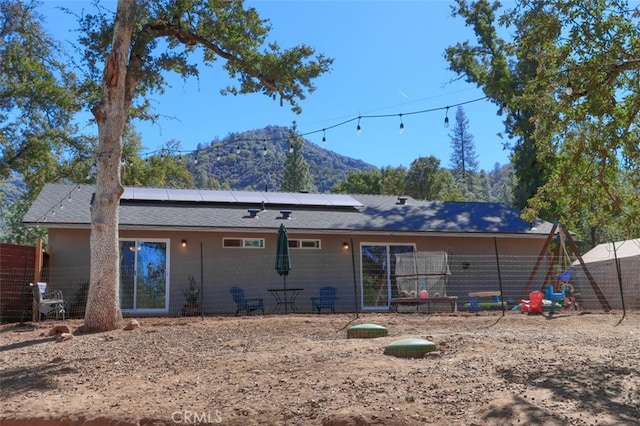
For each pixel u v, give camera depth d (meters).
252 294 17.58
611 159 8.62
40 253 14.96
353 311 18.03
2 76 24.14
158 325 12.30
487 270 19.33
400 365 7.16
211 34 13.85
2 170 24.59
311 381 6.61
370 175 54.22
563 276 16.36
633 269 18.09
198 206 18.73
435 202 22.33
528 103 9.37
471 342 8.66
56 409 6.27
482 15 26.91
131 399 6.45
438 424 5.14
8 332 12.59
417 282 16.55
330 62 14.18
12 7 23.52
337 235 18.53
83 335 11.18
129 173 30.91
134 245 16.92
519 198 29.62
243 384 6.71
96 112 12.35
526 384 6.22
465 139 100.25
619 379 6.42
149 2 12.72
